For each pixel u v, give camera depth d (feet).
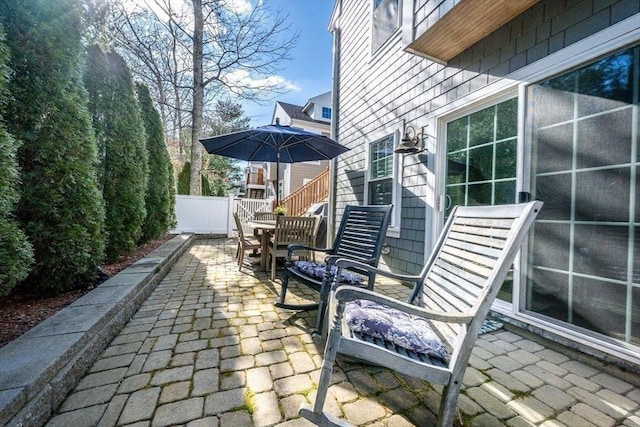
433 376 3.72
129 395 4.60
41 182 7.38
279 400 4.60
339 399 4.68
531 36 7.38
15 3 6.95
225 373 5.27
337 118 19.88
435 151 10.61
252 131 12.80
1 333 5.71
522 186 7.55
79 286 8.52
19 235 5.84
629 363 5.42
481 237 4.43
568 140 6.64
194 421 4.11
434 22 8.12
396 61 13.16
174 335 6.73
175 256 15.07
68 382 4.58
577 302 6.40
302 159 17.30
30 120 7.17
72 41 8.13
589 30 6.19
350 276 7.52
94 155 8.61
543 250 7.07
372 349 3.76
